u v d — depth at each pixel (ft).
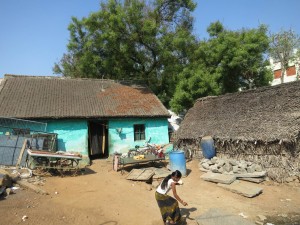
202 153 50.93
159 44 74.84
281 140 35.86
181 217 25.03
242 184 35.68
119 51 78.18
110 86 72.02
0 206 25.71
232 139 43.34
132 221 24.93
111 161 53.78
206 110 57.21
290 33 111.55
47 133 48.42
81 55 85.15
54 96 60.44
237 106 49.49
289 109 39.50
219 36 79.61
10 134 45.60
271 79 81.97
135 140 61.93
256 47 76.38
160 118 64.39
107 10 77.25
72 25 83.35
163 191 22.80
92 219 24.89
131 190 34.35
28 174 36.60
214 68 77.97
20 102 54.90
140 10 76.43
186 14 85.66
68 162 42.50
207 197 32.24
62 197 30.40
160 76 84.38
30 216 24.26
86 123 56.65
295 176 35.83
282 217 26.30
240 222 24.27
